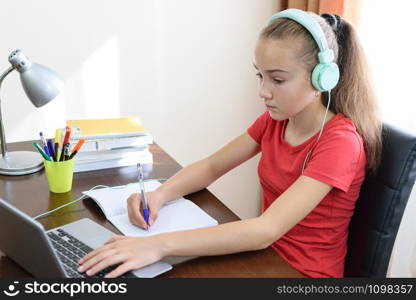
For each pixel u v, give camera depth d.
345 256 1.15
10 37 1.67
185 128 2.07
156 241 0.88
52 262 0.73
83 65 1.81
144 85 1.93
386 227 1.06
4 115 1.76
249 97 2.14
